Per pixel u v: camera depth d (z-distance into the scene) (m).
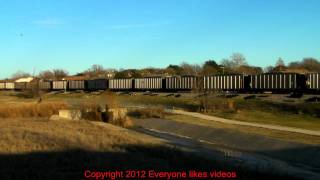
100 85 113.00
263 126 47.03
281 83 69.75
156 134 47.72
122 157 24.28
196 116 59.56
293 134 40.41
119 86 107.81
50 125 44.00
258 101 66.31
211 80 81.88
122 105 74.69
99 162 22.28
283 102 62.50
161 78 96.12
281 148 35.16
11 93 127.56
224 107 65.81
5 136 32.38
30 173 19.28
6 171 19.48
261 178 21.67
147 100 86.06
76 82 121.75
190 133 46.97
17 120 52.22
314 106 57.03
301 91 66.88
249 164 28.55
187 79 87.88
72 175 19.22
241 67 146.38
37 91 112.00
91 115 59.88
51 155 23.97
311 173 26.78
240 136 40.91
